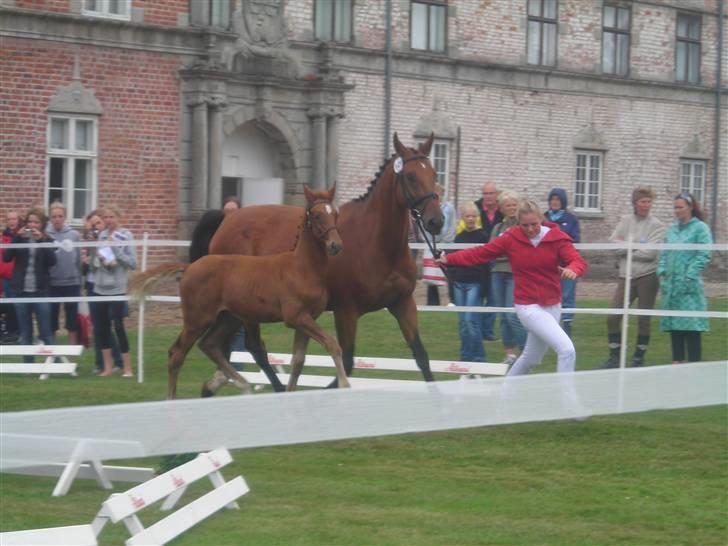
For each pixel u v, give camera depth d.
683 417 12.41
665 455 10.70
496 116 34.62
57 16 26.12
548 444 11.10
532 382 9.02
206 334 12.09
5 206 25.75
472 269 15.70
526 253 11.54
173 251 28.28
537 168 35.66
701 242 15.05
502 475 10.03
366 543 8.10
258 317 11.55
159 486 7.98
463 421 8.75
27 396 13.98
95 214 17.42
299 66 30.22
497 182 34.78
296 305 11.34
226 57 28.78
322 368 16.86
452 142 33.75
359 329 20.38
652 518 8.73
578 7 36.44
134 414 7.61
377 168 32.06
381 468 10.30
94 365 17.19
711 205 40.16
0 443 7.34
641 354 15.94
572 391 9.13
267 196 30.19
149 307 22.66
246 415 7.85
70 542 7.13
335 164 30.70
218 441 7.79
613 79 37.12
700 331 14.91
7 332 18.67
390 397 8.38
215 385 12.10
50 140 26.44
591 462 10.45
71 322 17.66
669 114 38.84
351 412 8.20
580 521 8.68
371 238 11.84
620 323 16.02
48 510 9.03
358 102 31.62
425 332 20.16
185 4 28.22
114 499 7.55
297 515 8.81
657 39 38.47
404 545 8.05
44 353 16.09
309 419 8.03
